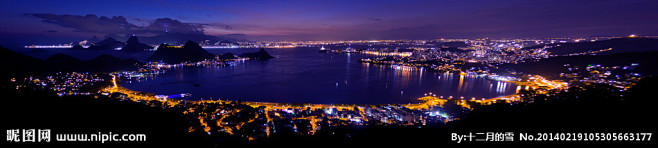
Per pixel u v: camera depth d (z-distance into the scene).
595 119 29.19
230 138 33.44
